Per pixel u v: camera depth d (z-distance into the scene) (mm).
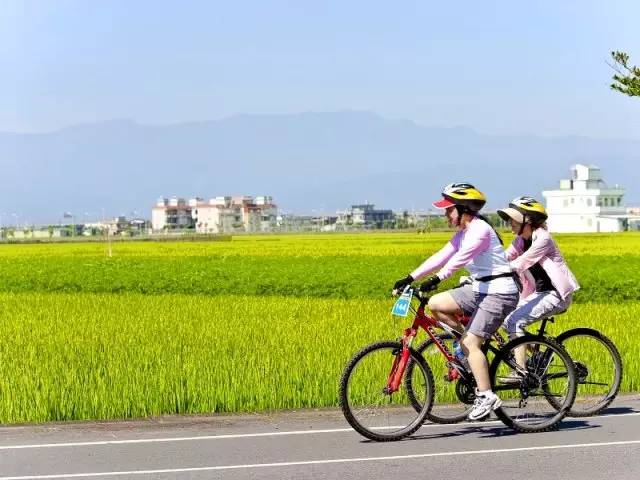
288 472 11141
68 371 16922
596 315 27078
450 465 11469
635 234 184125
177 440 12961
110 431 13602
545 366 13852
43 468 11352
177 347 20656
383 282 44938
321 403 15578
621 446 12469
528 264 14258
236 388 15594
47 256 103625
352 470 11227
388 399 13164
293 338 22062
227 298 38688
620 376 14805
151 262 77438
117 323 27281
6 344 21828
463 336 13406
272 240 174750
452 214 13398
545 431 13656
